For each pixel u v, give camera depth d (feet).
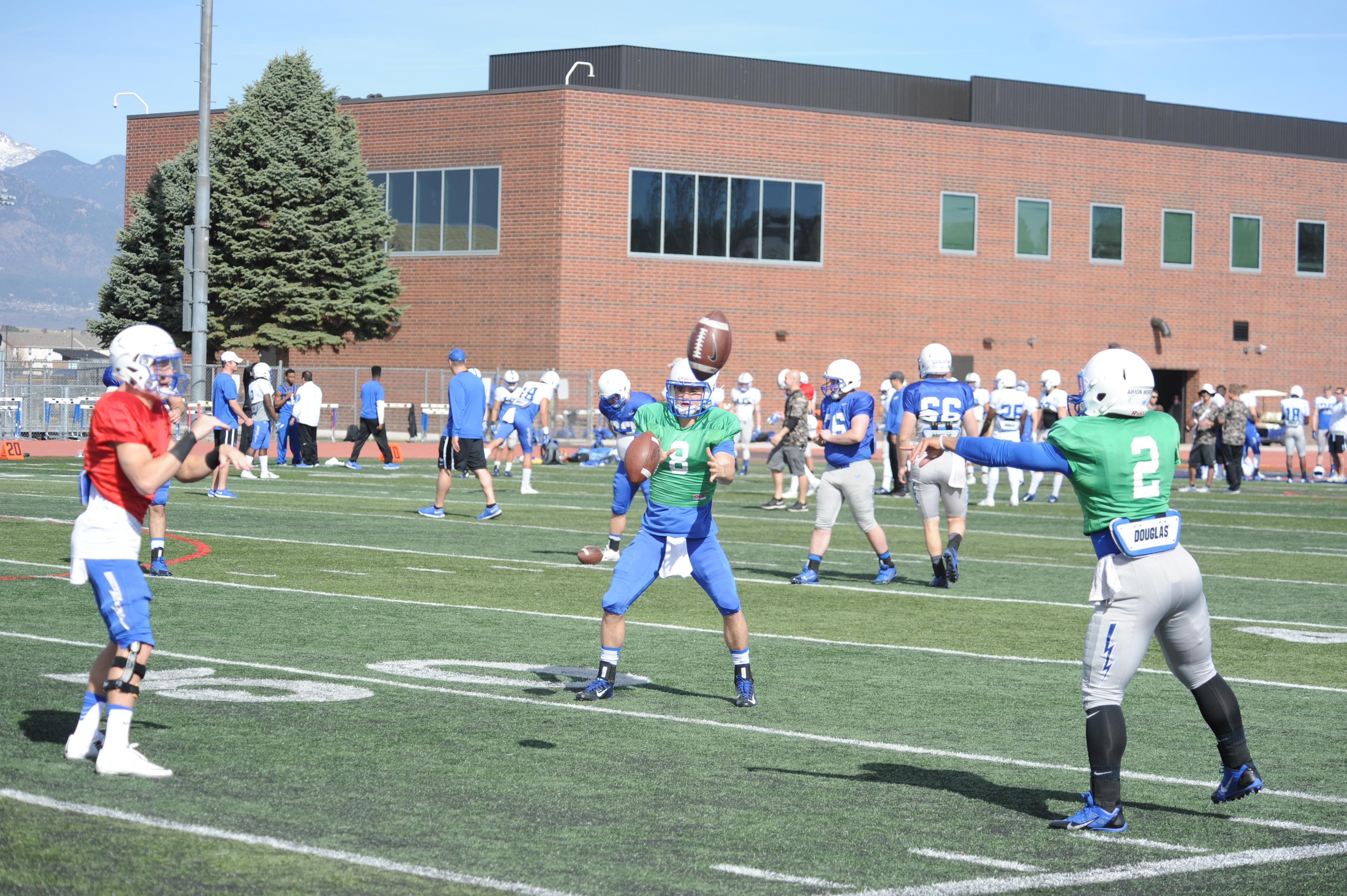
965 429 82.12
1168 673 57.00
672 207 257.14
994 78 294.05
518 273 255.91
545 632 62.54
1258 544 112.98
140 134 296.51
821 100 285.64
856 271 269.23
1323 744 44.98
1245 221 297.74
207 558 85.15
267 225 265.95
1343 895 29.91
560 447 218.59
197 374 172.14
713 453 48.06
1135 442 35.24
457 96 260.62
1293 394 207.21
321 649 56.65
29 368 249.14
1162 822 35.58
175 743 40.34
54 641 55.93
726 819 34.58
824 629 66.03
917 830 34.12
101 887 27.99
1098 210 286.25
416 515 118.11
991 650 61.26
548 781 37.68
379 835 32.19
